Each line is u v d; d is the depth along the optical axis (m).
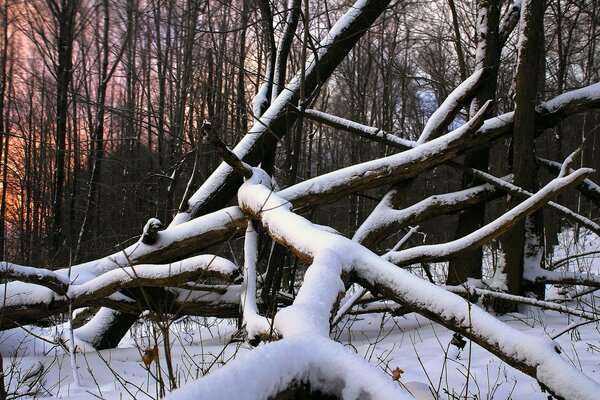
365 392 1.23
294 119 6.80
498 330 2.49
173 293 5.75
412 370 4.01
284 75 7.21
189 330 7.40
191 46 7.16
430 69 15.66
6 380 4.12
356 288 7.75
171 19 6.59
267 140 6.70
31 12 12.08
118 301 5.53
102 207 12.64
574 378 2.13
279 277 5.90
